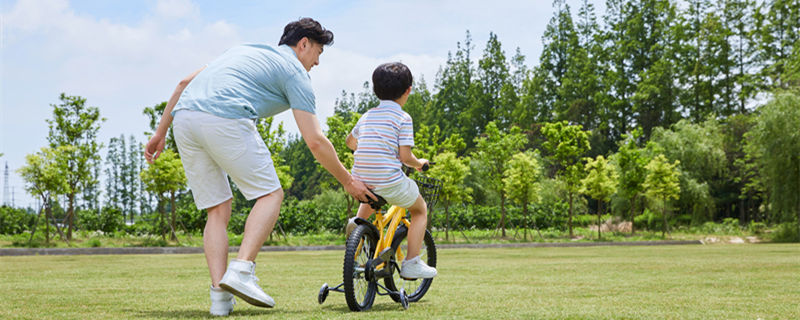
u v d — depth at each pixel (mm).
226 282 2531
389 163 3020
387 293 3156
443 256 12016
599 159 25781
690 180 29797
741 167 32875
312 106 2826
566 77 50781
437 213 31125
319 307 3051
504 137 30875
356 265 2953
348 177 2918
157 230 22750
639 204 32844
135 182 73875
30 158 17328
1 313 2701
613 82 46844
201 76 2764
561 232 30391
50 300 3432
